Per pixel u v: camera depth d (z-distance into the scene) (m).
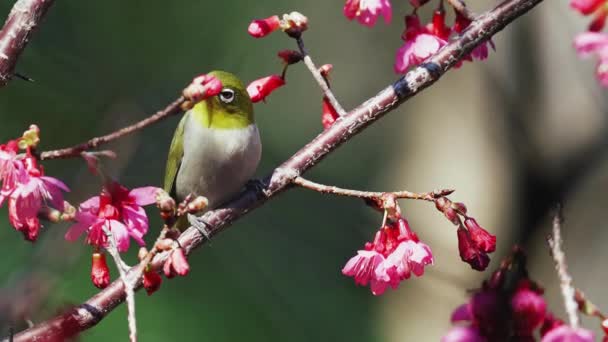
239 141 8.02
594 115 16.00
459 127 17.20
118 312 9.46
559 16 15.88
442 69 6.40
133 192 5.42
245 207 6.38
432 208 16.81
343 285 11.90
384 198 5.69
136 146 10.37
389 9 6.16
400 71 6.48
